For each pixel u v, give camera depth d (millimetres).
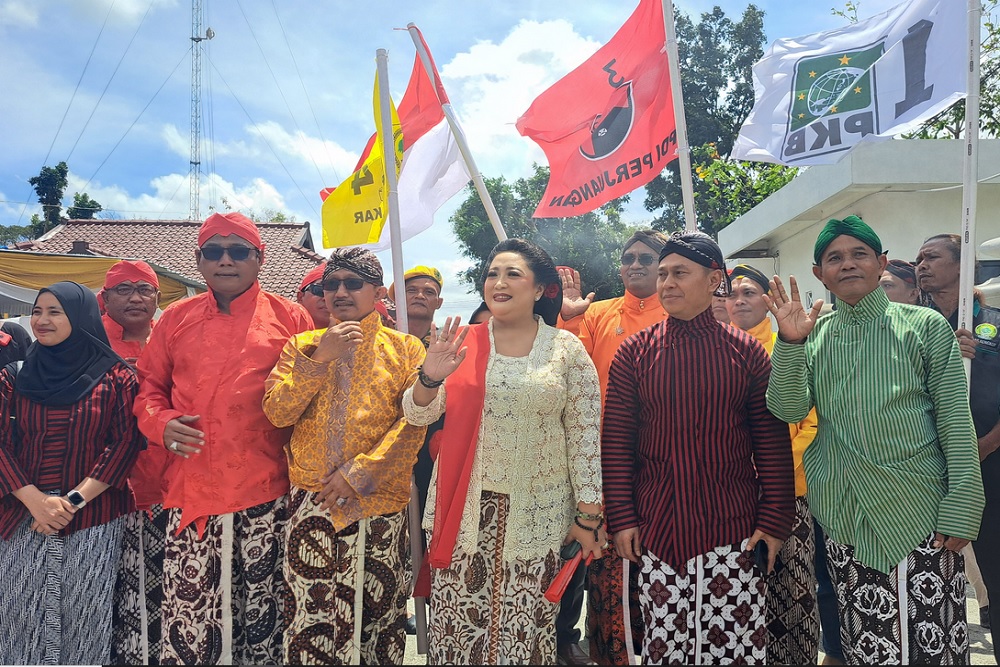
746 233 12195
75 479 3012
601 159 4289
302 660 2633
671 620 2537
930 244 3629
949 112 11133
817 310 2506
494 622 2553
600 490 2609
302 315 3248
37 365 3049
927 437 2488
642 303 3578
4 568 2895
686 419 2562
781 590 3154
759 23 22125
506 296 2668
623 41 4297
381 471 2701
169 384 3074
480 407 2635
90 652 2969
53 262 9188
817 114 3902
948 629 2441
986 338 3316
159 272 10469
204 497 2814
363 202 4301
